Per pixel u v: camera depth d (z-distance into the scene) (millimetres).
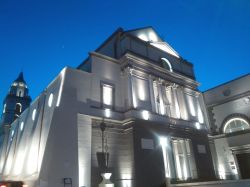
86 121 21984
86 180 19469
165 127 26656
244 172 29641
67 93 21906
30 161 23438
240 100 32500
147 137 24406
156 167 23656
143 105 26266
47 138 19203
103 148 22156
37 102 28703
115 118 24344
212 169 29734
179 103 31344
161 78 30016
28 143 26953
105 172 20766
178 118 29516
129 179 22234
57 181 17812
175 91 31297
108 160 21969
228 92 34125
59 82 23359
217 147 33250
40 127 23844
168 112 29219
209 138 33812
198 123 32094
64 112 20844
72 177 18609
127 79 26312
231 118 32906
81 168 19641
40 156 20750
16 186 18578
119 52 28688
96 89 24453
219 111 34719
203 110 35844
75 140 20266
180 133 28375
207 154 30469
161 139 25703
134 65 27453
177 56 35406
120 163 22688
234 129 32531
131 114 24344
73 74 23312
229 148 31719
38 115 26188
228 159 31562
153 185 22531
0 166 38094
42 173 17859
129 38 28703
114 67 27188
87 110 22594
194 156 28469
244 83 32531
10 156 34344
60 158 18750
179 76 32656
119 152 23141
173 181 25375
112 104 25188
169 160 26375
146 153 23516
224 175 31328
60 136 19562
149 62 28859
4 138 41125
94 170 20719
